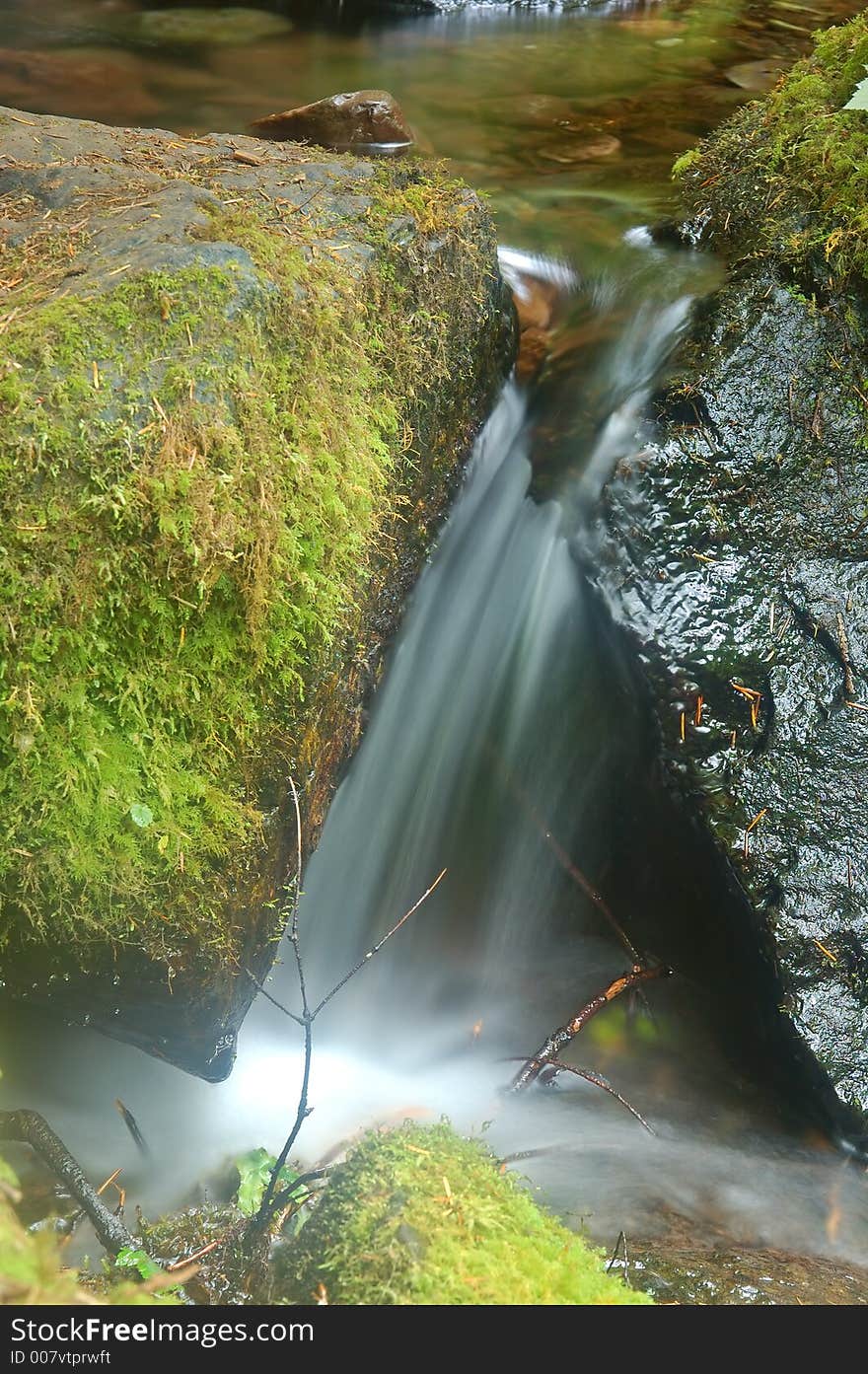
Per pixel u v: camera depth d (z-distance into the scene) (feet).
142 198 10.80
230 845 9.33
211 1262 8.45
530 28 27.78
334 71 24.39
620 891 14.48
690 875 12.81
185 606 8.75
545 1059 11.84
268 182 11.80
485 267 13.46
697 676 12.41
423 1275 6.82
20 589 8.26
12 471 8.18
